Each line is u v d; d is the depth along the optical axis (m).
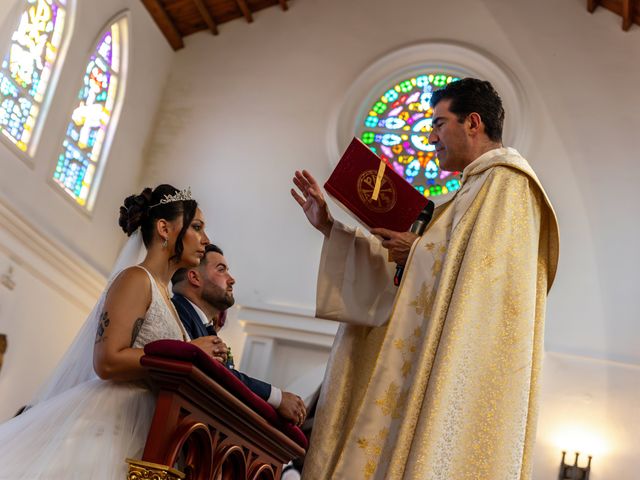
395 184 3.41
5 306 9.18
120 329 2.90
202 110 12.50
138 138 12.08
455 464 2.39
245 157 12.12
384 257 3.42
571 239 10.58
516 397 2.50
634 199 10.70
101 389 2.87
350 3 12.82
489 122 3.21
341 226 3.46
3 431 2.72
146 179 12.12
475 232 2.71
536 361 2.71
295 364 10.82
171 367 2.41
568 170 10.98
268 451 3.25
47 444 2.65
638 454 9.40
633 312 10.11
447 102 3.25
